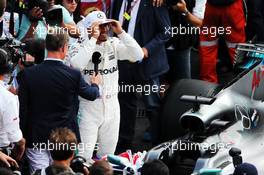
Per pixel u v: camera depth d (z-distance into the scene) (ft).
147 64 102.01
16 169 79.36
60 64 83.71
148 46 100.89
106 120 90.79
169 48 108.99
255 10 120.57
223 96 84.94
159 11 100.83
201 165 75.56
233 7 115.65
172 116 93.15
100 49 89.30
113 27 90.07
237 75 92.38
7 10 99.86
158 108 104.01
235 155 74.08
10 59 84.69
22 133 84.33
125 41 90.33
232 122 83.10
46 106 83.66
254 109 85.25
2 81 80.23
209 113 81.00
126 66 101.60
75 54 87.97
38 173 71.26
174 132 93.25
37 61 88.58
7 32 98.48
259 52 91.66
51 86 83.30
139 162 80.12
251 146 80.64
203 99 80.38
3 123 79.36
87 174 75.15
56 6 96.37
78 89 84.69
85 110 89.66
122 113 102.63
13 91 86.22
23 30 96.43
